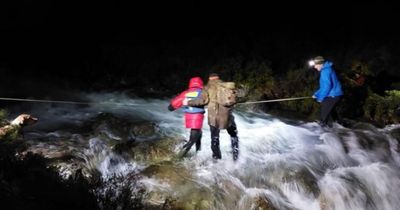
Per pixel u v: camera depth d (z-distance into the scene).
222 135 8.32
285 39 15.24
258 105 10.45
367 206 6.82
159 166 6.61
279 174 6.80
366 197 6.91
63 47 13.55
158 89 12.24
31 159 5.12
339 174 7.23
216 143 6.88
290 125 9.27
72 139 7.44
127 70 13.16
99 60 13.33
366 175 7.39
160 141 7.56
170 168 6.58
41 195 4.43
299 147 8.14
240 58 12.91
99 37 14.56
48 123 8.43
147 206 5.51
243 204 5.89
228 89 6.69
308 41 15.21
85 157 6.62
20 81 11.37
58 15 14.66
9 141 5.48
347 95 10.72
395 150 8.65
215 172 6.62
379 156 8.34
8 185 4.39
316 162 7.58
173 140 7.57
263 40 15.20
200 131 6.84
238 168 6.90
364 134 8.89
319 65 8.59
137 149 7.23
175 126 8.66
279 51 14.92
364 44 14.82
